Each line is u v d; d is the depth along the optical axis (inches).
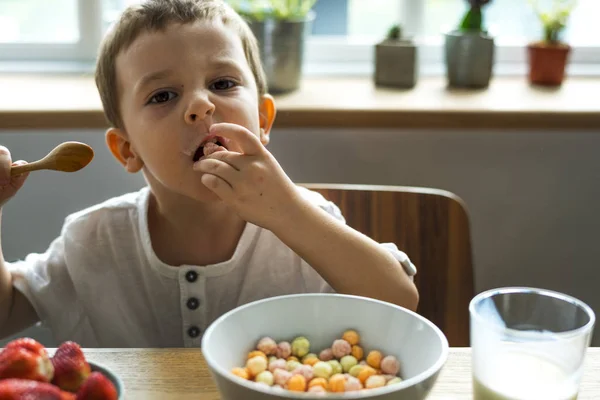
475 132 63.1
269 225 35.2
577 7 73.5
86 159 31.0
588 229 65.8
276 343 28.2
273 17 60.6
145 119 37.9
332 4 72.7
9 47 70.5
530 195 64.8
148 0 39.8
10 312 41.9
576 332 23.8
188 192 38.1
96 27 70.7
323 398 21.2
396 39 65.6
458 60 64.7
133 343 43.7
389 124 56.8
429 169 63.9
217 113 37.3
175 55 37.3
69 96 59.6
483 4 64.6
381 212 44.9
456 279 44.8
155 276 42.5
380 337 27.9
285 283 42.8
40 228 63.5
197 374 28.5
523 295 26.5
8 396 20.9
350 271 35.5
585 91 64.4
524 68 72.1
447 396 27.0
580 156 63.9
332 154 63.2
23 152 61.6
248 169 34.5
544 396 24.0
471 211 65.1
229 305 43.0
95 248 43.2
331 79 69.2
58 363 24.4
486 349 24.6
